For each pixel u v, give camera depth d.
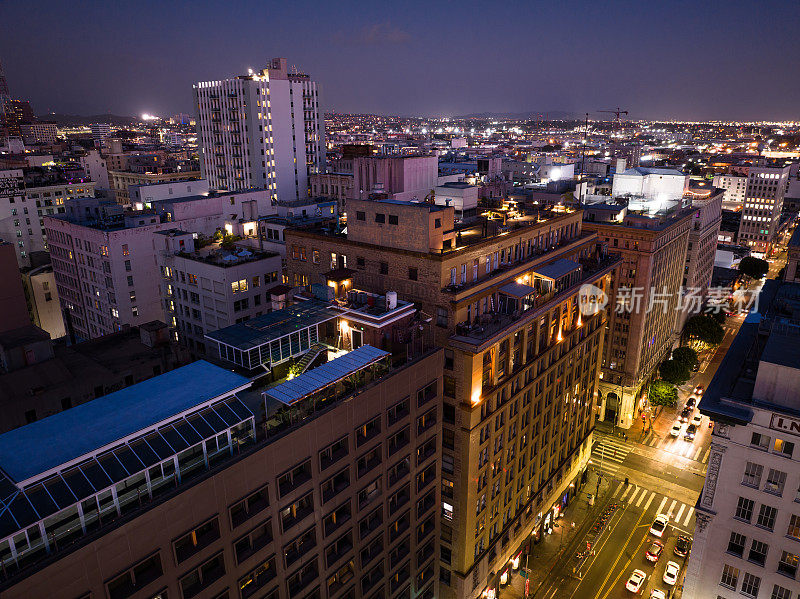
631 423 117.44
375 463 49.44
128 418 36.28
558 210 86.44
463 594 64.69
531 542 81.19
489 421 62.06
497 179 191.50
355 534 48.69
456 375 58.38
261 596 40.34
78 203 128.25
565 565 78.31
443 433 61.78
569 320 79.44
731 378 54.94
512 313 64.94
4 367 48.69
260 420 43.19
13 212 177.50
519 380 68.00
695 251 142.62
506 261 68.88
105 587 30.61
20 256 181.38
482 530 66.38
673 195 140.75
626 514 88.69
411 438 53.59
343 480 46.88
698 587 54.91
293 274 74.69
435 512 60.53
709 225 153.12
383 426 49.16
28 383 45.75
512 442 69.38
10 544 28.70
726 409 49.31
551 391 78.25
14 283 78.31
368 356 49.00
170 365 54.66
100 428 35.09
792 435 46.69
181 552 34.62
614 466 102.19
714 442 50.94
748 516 50.66
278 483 40.03
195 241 103.50
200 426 37.56
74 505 30.92
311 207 131.00
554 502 86.50
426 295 59.44
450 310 57.69
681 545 79.06
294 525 41.91
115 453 33.91
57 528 30.62
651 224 112.19
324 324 61.00
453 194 88.31
